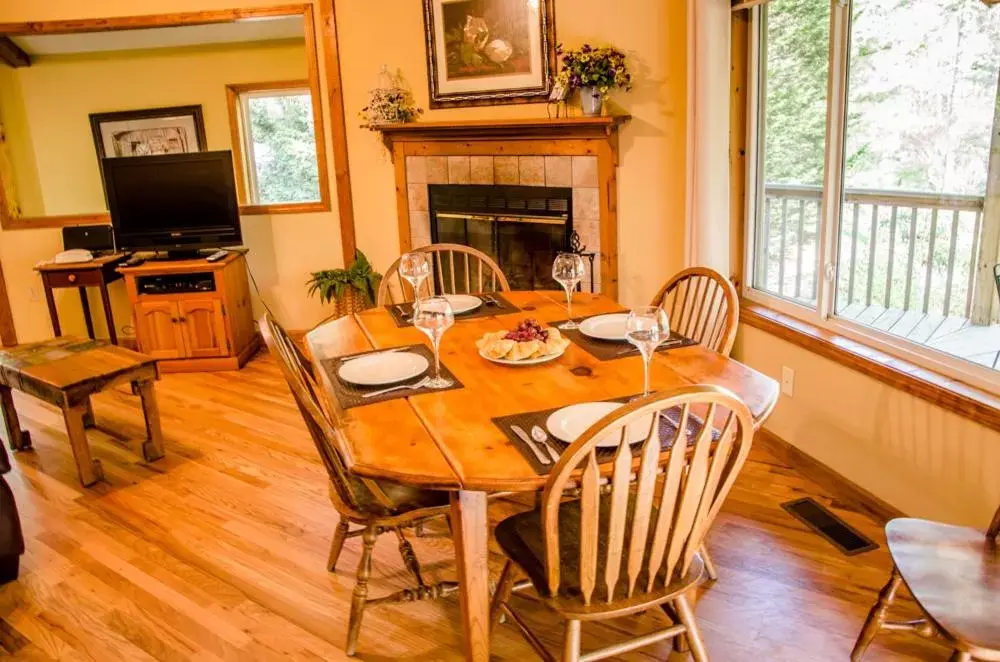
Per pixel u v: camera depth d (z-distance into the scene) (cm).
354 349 226
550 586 153
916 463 241
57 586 241
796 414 301
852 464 272
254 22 526
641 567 163
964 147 227
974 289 227
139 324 443
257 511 286
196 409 392
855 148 271
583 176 386
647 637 167
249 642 213
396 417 175
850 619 211
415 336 237
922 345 247
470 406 180
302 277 500
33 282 507
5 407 339
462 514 168
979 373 222
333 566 243
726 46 313
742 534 254
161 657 207
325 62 453
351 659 205
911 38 242
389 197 464
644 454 141
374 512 193
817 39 287
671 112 361
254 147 595
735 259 348
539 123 376
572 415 169
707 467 150
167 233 457
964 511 223
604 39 369
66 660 207
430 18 415
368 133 457
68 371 310
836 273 286
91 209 604
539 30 382
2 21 463
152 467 324
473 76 412
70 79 573
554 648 206
